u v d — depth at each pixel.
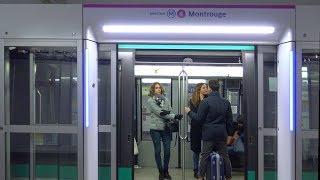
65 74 5.57
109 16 5.45
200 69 7.03
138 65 6.92
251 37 5.50
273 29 5.45
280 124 5.65
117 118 5.85
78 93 5.41
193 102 6.55
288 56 5.42
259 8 5.45
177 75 7.13
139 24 5.47
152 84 7.11
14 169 5.61
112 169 5.78
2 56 5.41
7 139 5.57
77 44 5.40
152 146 7.62
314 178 5.46
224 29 5.46
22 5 5.39
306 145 5.48
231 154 7.05
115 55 5.73
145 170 7.60
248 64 5.82
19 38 5.39
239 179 6.92
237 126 6.84
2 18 5.39
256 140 5.83
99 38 5.53
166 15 5.46
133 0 6.69
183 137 6.92
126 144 5.89
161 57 6.76
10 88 5.58
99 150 5.80
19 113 5.62
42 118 5.62
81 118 5.43
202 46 5.75
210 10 5.46
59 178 5.59
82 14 5.42
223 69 7.00
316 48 5.39
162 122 6.81
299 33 5.39
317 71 5.45
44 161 5.61
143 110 7.45
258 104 5.80
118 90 5.88
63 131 5.55
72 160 5.56
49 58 5.58
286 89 5.48
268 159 5.83
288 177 5.46
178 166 7.53
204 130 5.87
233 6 5.46
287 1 6.66
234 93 7.00
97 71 5.70
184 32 5.49
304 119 5.48
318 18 5.38
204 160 5.85
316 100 5.48
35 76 5.61
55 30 5.39
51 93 5.61
